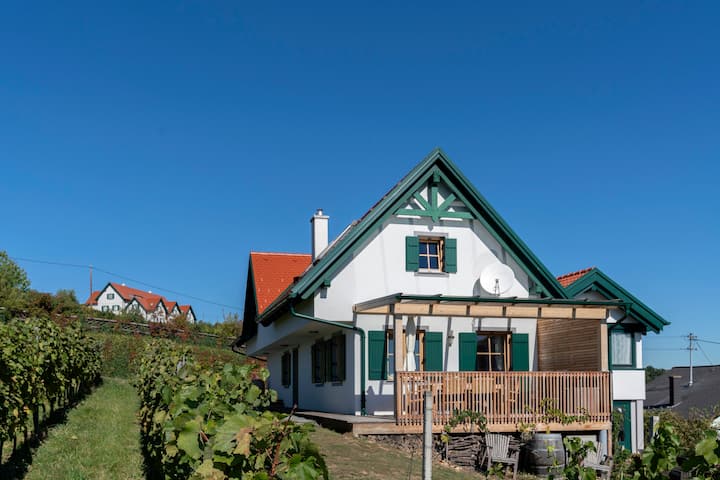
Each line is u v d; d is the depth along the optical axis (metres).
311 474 4.36
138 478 10.47
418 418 16.06
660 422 5.58
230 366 8.34
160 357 16.11
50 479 10.11
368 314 17.28
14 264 71.88
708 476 4.79
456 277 19.52
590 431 17.39
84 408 18.97
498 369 19.92
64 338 17.97
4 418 10.09
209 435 5.38
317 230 24.95
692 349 61.09
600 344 17.69
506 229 19.78
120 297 104.69
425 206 19.38
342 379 19.31
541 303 17.11
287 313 21.39
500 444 15.55
